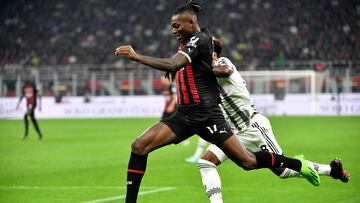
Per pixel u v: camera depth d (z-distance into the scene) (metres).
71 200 29.17
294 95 118.38
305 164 23.45
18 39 161.62
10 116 122.94
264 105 119.06
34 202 28.81
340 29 154.50
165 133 21.73
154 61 19.55
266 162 22.48
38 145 64.06
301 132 74.75
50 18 167.88
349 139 64.44
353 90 116.81
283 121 98.25
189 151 55.88
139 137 21.91
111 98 123.25
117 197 29.95
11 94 123.62
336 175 25.08
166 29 160.25
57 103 124.31
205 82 21.53
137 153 21.92
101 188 33.19
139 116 122.12
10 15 168.38
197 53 20.48
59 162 47.47
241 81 25.42
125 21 164.75
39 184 35.03
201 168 24.31
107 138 72.50
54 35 162.62
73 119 118.12
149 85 122.81
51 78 124.62
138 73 122.94
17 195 30.95
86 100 123.81
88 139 71.31
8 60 154.62
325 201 27.97
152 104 121.69
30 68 132.50
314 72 117.81
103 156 51.97
